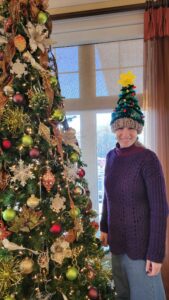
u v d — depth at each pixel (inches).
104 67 91.7
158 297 55.5
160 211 53.3
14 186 44.4
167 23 78.7
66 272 46.4
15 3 46.9
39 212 44.5
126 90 59.7
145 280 55.4
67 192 48.5
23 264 42.9
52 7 90.4
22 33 47.2
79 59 93.3
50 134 47.8
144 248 55.5
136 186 55.8
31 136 45.1
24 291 45.1
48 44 50.5
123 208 57.3
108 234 62.4
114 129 60.1
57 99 51.3
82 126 95.2
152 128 80.3
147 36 80.0
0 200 43.9
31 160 45.3
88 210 56.9
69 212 47.9
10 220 42.9
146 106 80.9
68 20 89.1
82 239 51.8
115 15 85.8
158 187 54.1
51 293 45.3
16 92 45.7
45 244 45.8
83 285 48.1
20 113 44.9
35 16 48.3
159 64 79.4
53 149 48.2
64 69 94.6
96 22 87.5
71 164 51.9
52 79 49.7
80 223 50.3
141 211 56.0
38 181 44.8
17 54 47.0
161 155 79.5
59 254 45.2
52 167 48.2
